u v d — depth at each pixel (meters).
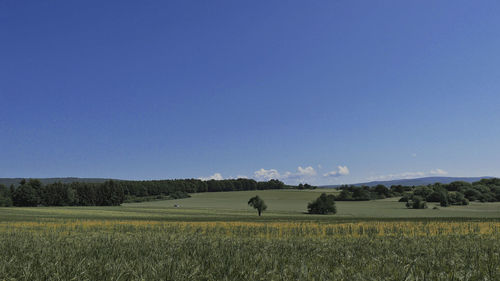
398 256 16.05
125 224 52.69
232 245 20.81
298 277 10.74
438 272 11.59
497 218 72.88
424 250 19.20
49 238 25.53
